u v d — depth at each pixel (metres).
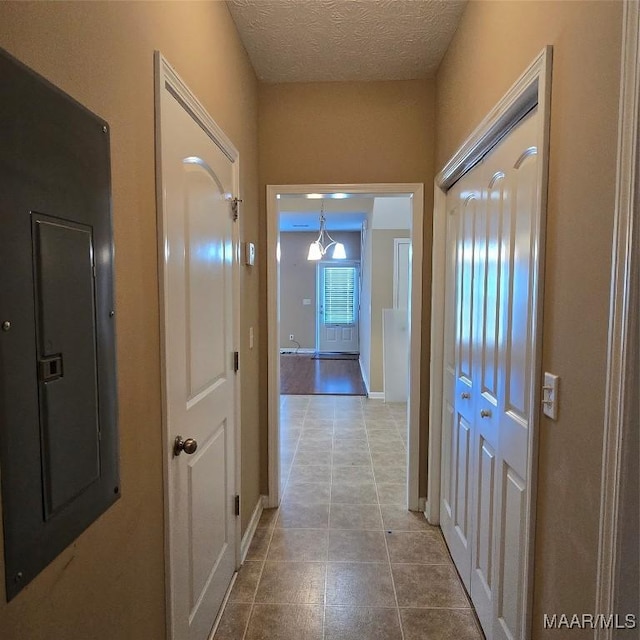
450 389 2.16
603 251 0.82
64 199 0.73
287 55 2.19
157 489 1.15
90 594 0.83
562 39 0.97
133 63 1.00
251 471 2.32
